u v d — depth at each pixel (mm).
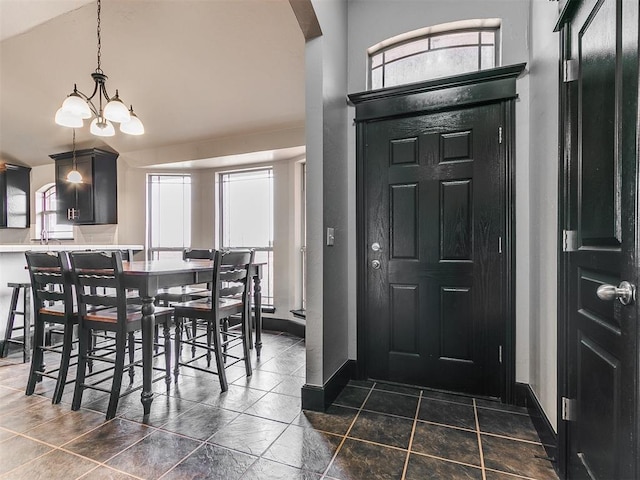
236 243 4793
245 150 4223
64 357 2227
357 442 1754
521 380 2174
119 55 3283
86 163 4910
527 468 1549
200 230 4949
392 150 2506
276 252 4355
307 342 2131
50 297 2326
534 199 2027
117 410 2094
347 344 2570
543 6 1837
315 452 1666
